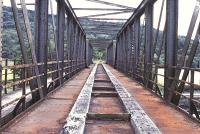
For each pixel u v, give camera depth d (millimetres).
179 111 7609
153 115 7082
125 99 9047
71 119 5988
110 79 17375
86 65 39688
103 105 8797
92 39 52844
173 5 9352
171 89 8672
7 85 5555
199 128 5781
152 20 14328
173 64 9344
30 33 7797
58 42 15078
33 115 6797
